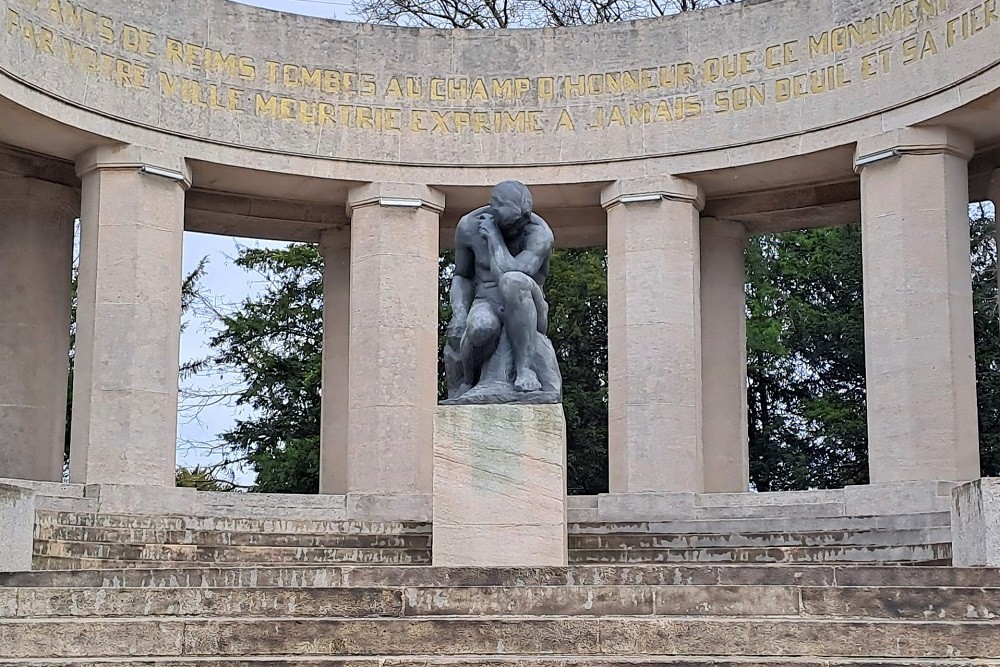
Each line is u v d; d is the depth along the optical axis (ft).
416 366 80.33
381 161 82.23
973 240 122.72
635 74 82.28
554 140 82.64
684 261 80.74
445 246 95.81
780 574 43.60
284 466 115.44
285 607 39.86
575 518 76.28
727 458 86.74
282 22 81.61
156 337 75.56
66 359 84.48
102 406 73.82
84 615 40.01
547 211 90.63
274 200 89.10
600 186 82.69
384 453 78.95
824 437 118.01
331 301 90.79
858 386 123.95
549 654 37.14
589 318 120.98
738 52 80.28
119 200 76.02
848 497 71.10
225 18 80.12
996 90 69.92
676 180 81.20
